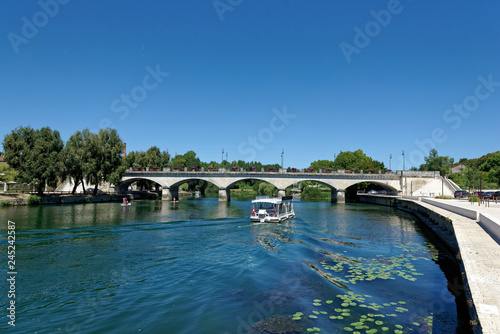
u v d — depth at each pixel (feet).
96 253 66.49
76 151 207.41
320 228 106.01
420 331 31.68
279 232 95.81
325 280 48.42
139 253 67.15
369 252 68.74
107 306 39.65
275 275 51.42
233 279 49.75
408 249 72.13
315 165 466.70
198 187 396.37
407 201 174.29
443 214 86.74
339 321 34.09
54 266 56.65
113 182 220.84
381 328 32.42
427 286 45.44
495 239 49.67
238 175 242.17
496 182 232.12
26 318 36.29
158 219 122.21
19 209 149.48
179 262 60.23
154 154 309.22
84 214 135.13
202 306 39.34
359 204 239.09
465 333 31.12
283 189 241.14
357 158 357.41
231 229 100.83
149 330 33.35
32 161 176.04
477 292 28.71
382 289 44.27
